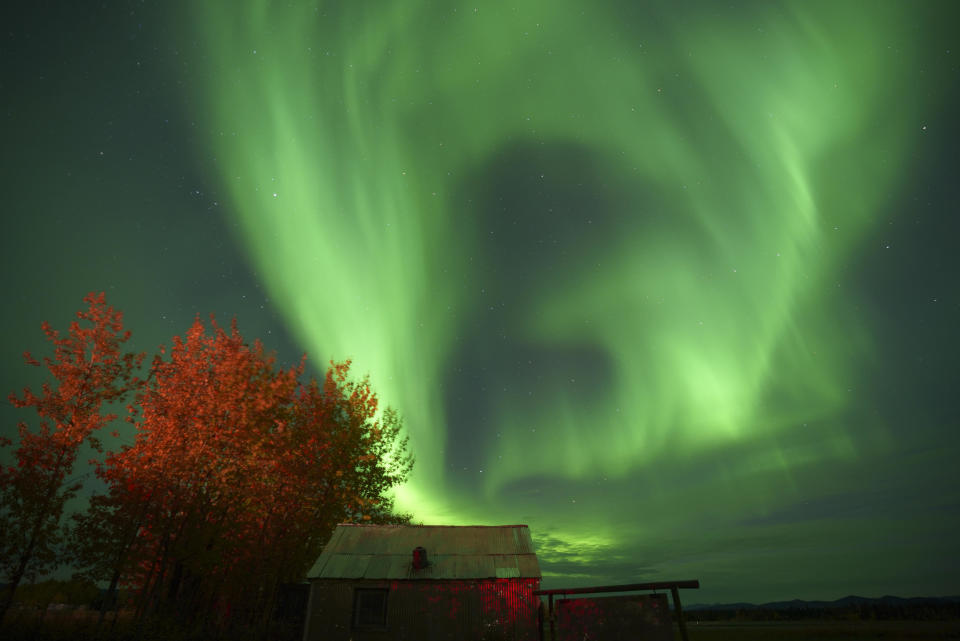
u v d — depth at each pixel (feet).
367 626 61.26
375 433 93.45
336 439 85.10
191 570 68.39
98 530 55.83
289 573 83.20
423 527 77.51
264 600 80.12
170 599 71.77
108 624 60.13
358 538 73.61
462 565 66.80
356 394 94.79
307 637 60.49
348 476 86.38
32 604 57.11
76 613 65.92
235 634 73.05
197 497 63.62
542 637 60.70
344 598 62.90
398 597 62.90
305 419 84.58
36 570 50.52
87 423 54.39
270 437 74.95
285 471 77.56
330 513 83.76
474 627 61.31
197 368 68.28
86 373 55.98
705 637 147.95
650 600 53.42
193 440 64.28
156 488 60.08
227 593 76.13
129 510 58.23
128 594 67.82
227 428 66.80
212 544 65.77
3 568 49.06
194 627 68.44
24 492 49.93
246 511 72.84
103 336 58.18
